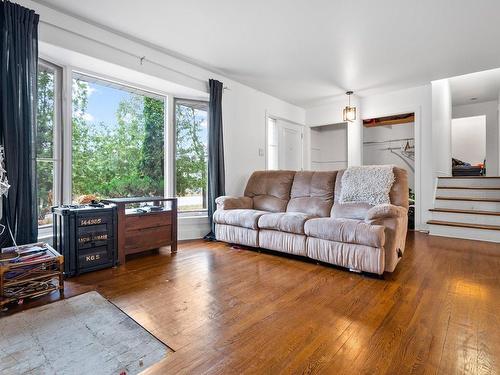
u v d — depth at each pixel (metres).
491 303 1.84
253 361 1.27
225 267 2.63
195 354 1.32
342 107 5.28
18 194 2.20
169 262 2.79
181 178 3.93
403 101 4.61
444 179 4.37
